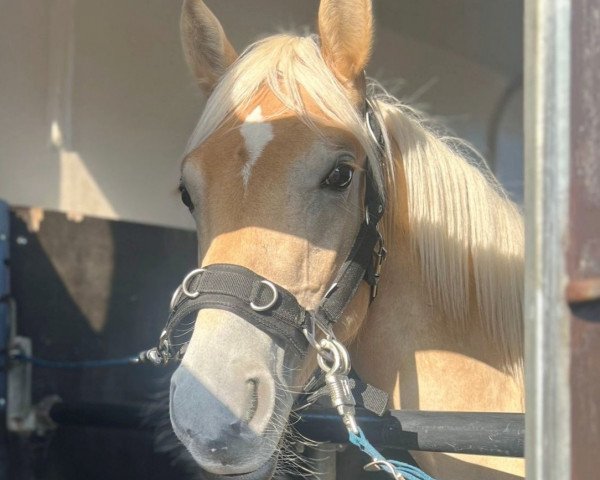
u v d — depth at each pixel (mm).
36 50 2529
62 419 2105
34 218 2326
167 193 2842
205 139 1139
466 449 1081
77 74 2604
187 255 2752
